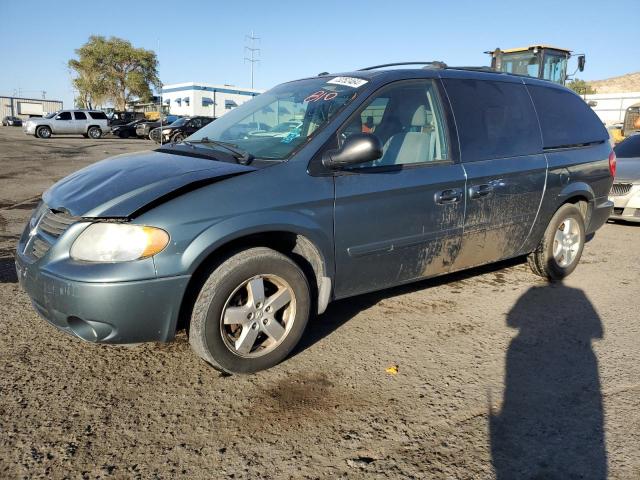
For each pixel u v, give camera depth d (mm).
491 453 2523
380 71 3943
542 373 3301
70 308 2748
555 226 4820
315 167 3293
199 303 2936
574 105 5156
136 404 2854
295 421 2742
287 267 3152
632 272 5484
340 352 3514
